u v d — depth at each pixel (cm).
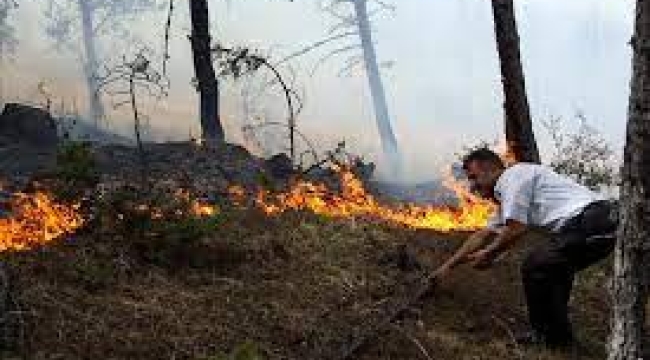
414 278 652
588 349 588
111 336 493
